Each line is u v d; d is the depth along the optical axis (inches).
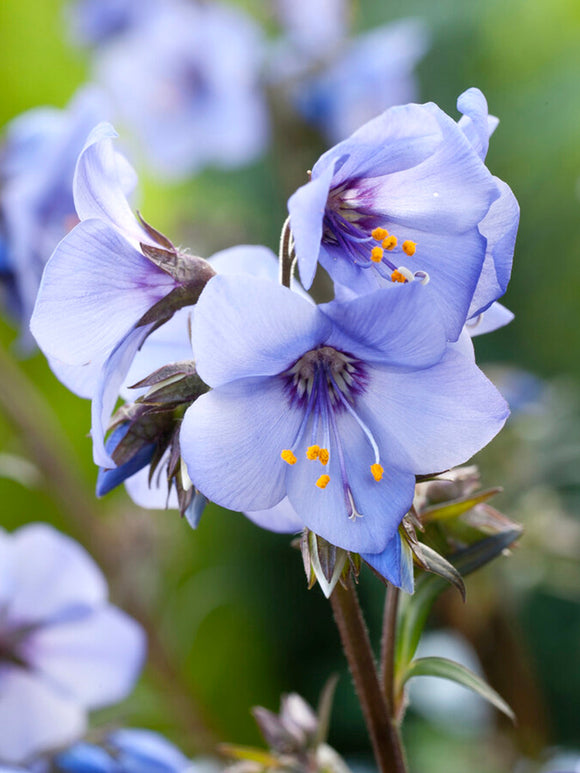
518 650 16.5
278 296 7.7
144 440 8.3
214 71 21.7
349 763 17.5
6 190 12.8
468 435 8.0
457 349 8.1
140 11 21.8
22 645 12.1
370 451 8.1
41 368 23.2
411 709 19.2
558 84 22.5
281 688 25.1
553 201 23.0
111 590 16.8
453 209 7.9
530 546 16.4
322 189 7.5
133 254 8.2
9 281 13.2
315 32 19.7
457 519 9.0
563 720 21.2
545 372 22.8
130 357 8.3
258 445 8.0
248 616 25.2
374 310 7.7
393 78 19.0
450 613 16.3
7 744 12.0
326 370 8.1
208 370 7.8
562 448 17.2
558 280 23.0
